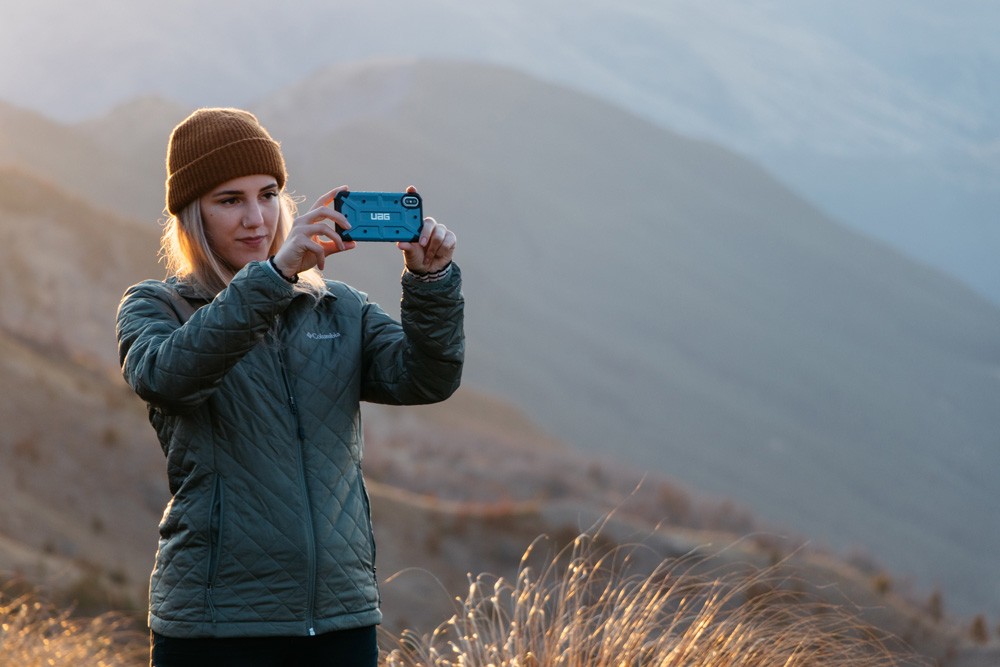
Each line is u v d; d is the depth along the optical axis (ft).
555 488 217.77
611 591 14.48
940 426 631.15
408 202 10.25
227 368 9.57
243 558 9.73
